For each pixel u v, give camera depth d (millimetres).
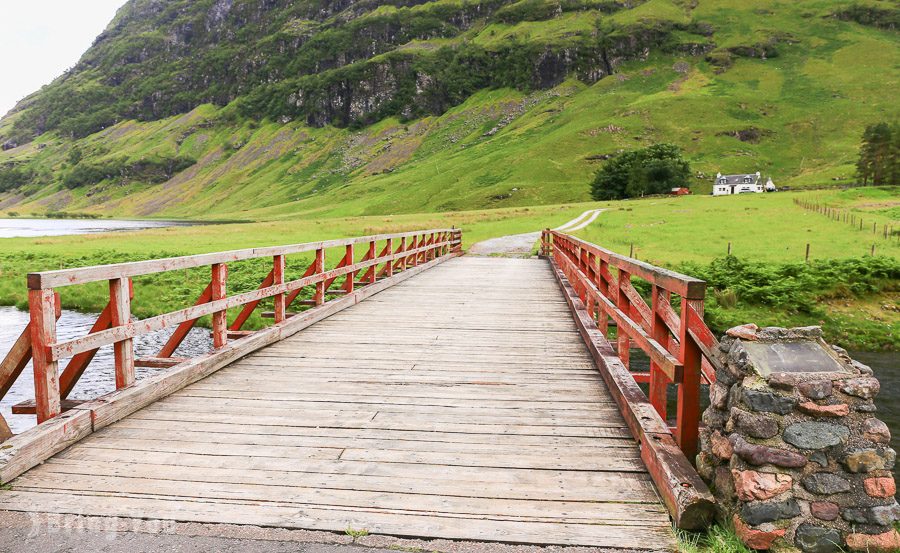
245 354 6918
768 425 2705
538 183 149125
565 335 8266
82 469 3699
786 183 140625
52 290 4070
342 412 4871
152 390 5066
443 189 162375
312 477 3607
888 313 16500
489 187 152875
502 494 3385
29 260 26578
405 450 4051
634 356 12578
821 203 62531
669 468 3246
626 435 4328
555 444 4156
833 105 194250
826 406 2689
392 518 3100
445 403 5117
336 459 3891
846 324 15547
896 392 10828
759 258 24266
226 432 4379
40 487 3445
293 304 15969
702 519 2945
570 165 161250
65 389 4754
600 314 7449
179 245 34906
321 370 6270
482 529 2990
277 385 5680
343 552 2787
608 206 74188
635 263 4906
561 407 5004
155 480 3549
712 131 179625
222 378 5930
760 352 2852
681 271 19906
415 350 7285
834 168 147500
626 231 39188
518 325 9031
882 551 2604
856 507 2643
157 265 5164
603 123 188375
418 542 2885
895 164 105562
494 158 183125
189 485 3484
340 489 3443
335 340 7875
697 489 2998
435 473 3672
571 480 3570
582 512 3168
